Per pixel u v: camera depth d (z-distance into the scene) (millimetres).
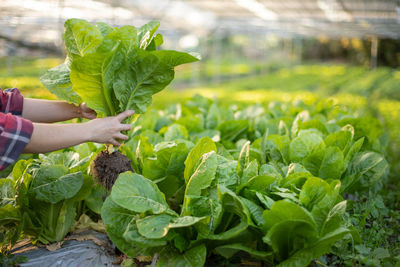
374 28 19062
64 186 2201
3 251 2260
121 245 2051
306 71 33656
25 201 2199
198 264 1908
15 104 2320
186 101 5801
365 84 18906
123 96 2133
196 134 3805
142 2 12227
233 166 2232
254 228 2033
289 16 17500
